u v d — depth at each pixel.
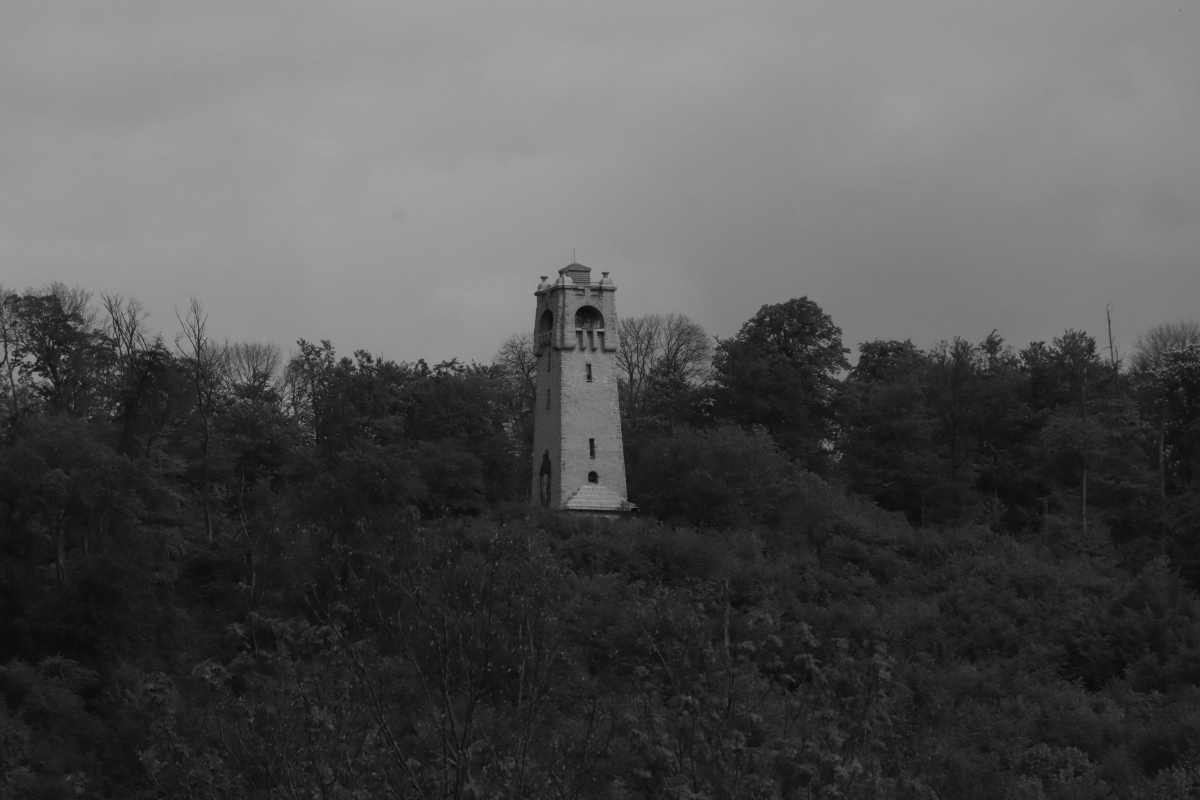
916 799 36.19
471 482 117.56
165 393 113.19
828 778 32.06
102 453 98.88
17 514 94.38
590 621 76.19
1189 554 115.94
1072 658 93.69
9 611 88.38
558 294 123.94
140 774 65.94
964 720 78.12
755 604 95.62
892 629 92.00
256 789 32.28
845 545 112.06
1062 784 70.12
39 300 122.25
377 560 38.91
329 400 122.38
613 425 122.31
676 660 35.69
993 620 95.88
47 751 70.19
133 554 93.00
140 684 34.09
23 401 117.50
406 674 38.31
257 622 40.53
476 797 29.70
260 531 91.75
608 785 37.47
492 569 38.91
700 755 32.12
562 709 48.00
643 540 104.94
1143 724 79.94
